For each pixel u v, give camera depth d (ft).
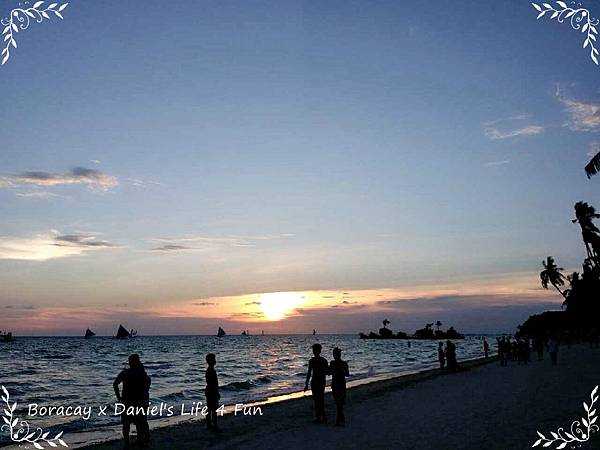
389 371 160.35
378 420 50.21
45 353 364.79
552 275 273.54
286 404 73.36
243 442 41.34
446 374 112.16
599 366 104.63
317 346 50.72
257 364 230.68
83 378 156.56
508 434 39.42
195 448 40.11
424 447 36.06
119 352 392.68
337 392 47.78
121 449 41.81
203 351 413.80
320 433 43.80
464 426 44.14
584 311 235.61
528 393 66.03
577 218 190.39
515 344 148.66
